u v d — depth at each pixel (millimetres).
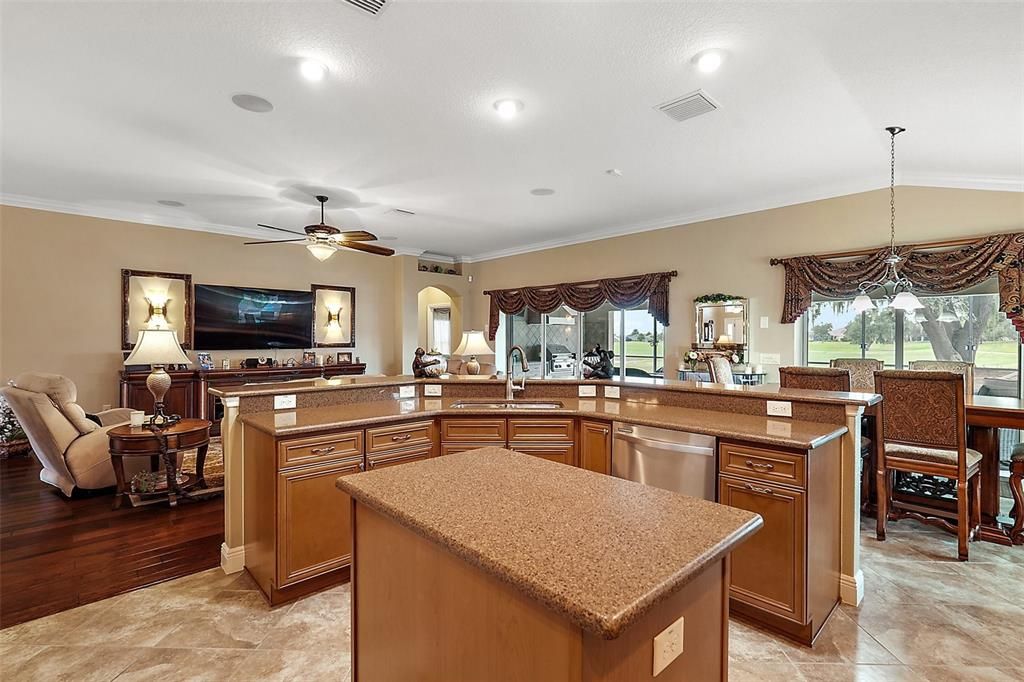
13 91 2850
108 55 2482
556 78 2695
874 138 3488
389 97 2908
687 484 2326
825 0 2039
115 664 1919
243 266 6664
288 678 1853
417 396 3482
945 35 2242
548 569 854
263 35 2318
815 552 2074
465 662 1025
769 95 2869
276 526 2309
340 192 4895
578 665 783
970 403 3268
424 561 1133
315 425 2402
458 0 2066
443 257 8766
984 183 4012
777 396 2582
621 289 6434
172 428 3766
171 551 2926
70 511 3578
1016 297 3812
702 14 2148
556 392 3479
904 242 4359
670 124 3277
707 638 1033
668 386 3064
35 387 3768
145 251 5914
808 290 4855
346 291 7641
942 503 3355
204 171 4254
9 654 1975
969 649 2018
